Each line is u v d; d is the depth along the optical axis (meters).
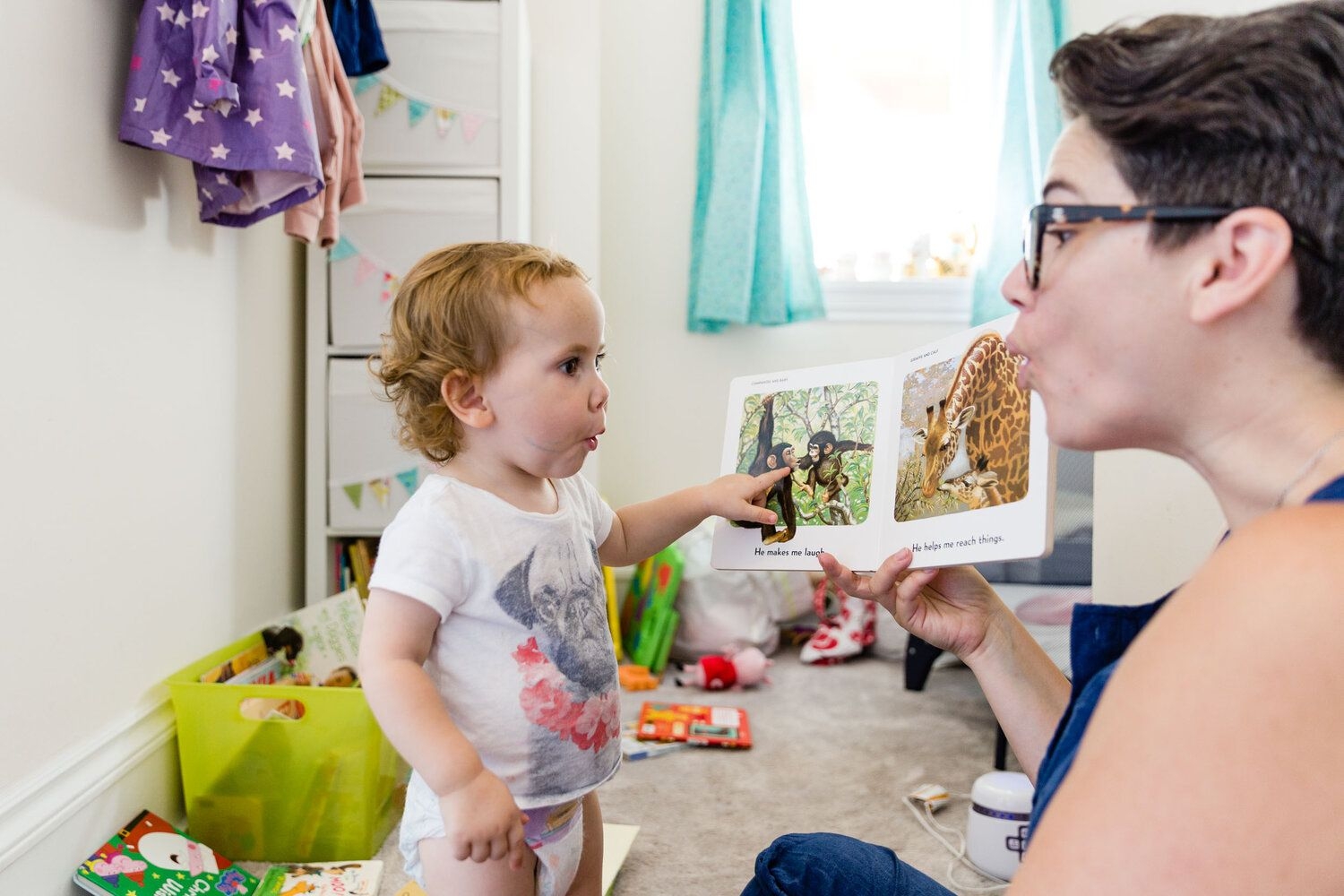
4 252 1.22
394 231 2.36
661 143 3.13
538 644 1.07
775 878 0.92
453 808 0.90
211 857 1.47
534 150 2.87
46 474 1.31
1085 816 0.41
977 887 1.49
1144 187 0.50
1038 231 0.53
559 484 1.19
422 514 1.04
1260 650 0.38
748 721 2.28
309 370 2.33
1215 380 0.50
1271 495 0.49
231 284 1.97
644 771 1.98
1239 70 0.47
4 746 1.22
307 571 2.35
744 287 2.99
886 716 2.34
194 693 1.55
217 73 1.48
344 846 1.57
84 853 1.37
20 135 1.25
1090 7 3.03
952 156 3.25
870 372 1.13
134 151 1.56
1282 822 0.38
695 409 3.17
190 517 1.77
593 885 1.20
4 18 1.22
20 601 1.25
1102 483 1.94
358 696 1.55
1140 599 1.91
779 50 3.03
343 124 1.98
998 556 0.85
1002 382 0.92
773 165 3.02
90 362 1.42
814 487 1.12
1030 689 0.87
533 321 1.07
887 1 3.24
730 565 1.17
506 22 2.36
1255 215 0.46
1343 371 0.48
